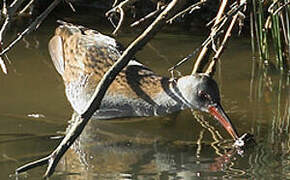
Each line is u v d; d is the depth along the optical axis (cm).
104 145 1141
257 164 1066
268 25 1447
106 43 1304
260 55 1434
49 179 1012
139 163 1077
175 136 1174
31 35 1536
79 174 1033
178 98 1209
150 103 1217
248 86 1348
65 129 1174
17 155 1082
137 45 923
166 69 1389
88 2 1694
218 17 1230
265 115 1238
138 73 1230
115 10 1073
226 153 1105
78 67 1260
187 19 1620
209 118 1245
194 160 1085
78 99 1230
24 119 1208
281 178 1016
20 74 1370
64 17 1636
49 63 1419
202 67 1282
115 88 1212
